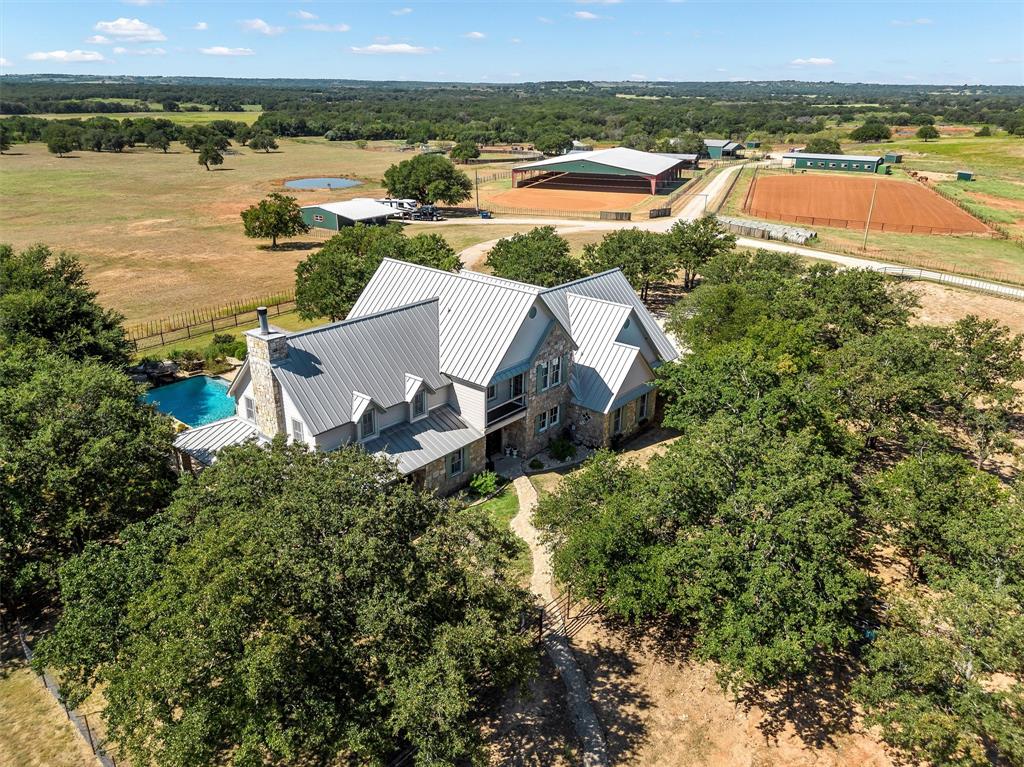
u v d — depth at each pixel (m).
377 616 21.03
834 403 39.28
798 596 24.66
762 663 23.83
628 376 47.66
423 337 43.31
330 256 67.12
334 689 21.53
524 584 34.09
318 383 38.06
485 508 40.47
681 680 28.72
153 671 19.73
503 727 26.48
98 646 23.50
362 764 24.55
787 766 24.92
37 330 49.28
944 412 43.53
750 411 34.78
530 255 68.56
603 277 54.25
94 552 26.28
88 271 94.50
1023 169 190.62
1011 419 50.81
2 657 30.19
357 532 21.80
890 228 119.31
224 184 176.50
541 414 46.22
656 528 29.31
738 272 64.12
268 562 20.69
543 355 44.38
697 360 40.41
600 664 29.56
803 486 26.47
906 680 23.36
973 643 21.61
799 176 185.50
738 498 26.80
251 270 96.94
